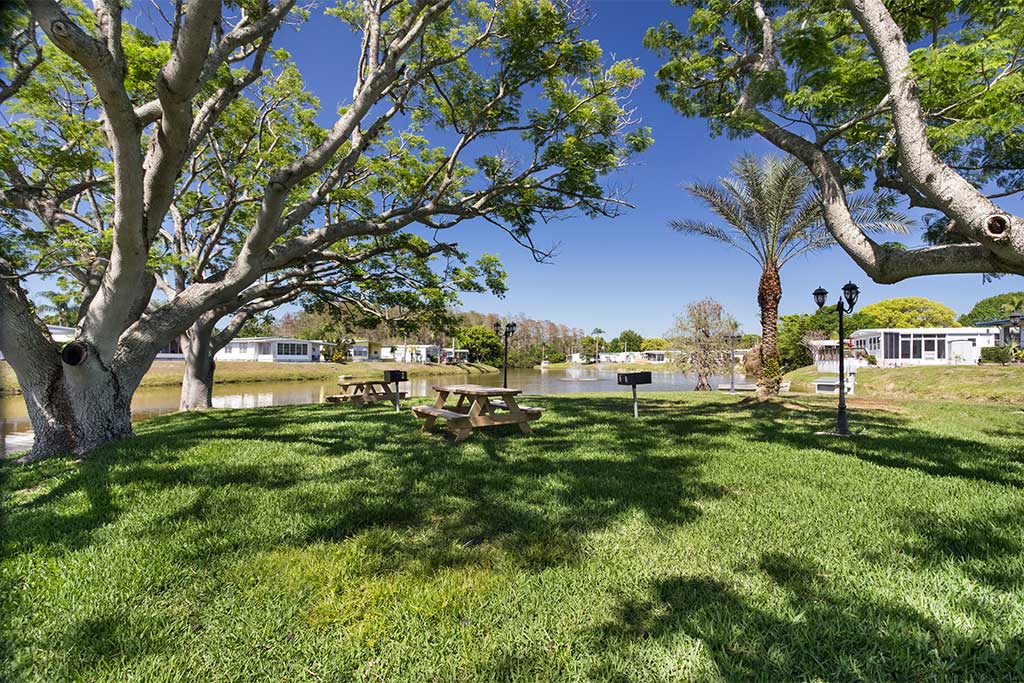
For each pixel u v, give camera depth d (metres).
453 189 12.04
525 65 8.58
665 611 2.34
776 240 13.46
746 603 2.40
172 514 3.64
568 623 2.24
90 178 9.02
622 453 5.83
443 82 9.52
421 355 64.25
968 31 5.59
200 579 2.65
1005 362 22.42
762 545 3.10
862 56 6.57
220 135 10.60
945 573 2.70
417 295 14.13
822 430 7.85
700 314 22.09
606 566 2.81
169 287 12.88
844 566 2.80
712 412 10.56
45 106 8.52
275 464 5.18
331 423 8.30
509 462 5.30
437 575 2.71
